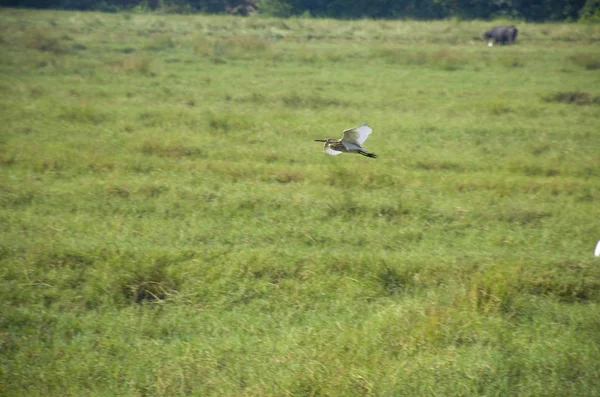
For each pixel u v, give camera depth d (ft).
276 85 190.80
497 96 182.19
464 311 72.23
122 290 76.18
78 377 62.69
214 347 67.26
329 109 162.20
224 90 180.04
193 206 99.09
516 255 85.51
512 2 455.63
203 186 106.73
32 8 410.11
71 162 114.21
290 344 67.15
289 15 441.27
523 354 67.26
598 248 87.15
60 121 141.79
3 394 60.08
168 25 327.88
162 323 71.20
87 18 331.98
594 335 71.10
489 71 230.48
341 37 311.68
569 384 63.52
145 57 211.61
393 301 75.87
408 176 113.50
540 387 62.59
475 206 102.22
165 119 144.66
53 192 101.76
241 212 97.86
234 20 356.59
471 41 318.24
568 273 81.15
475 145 135.54
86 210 97.35
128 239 87.35
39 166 112.47
